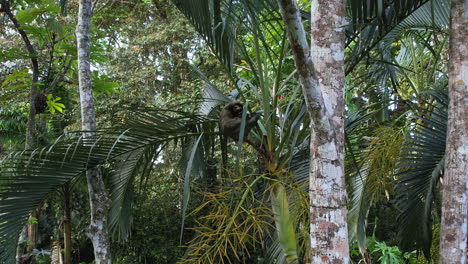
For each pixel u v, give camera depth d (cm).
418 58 722
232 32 457
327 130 297
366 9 369
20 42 1193
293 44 272
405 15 405
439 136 455
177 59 1308
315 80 283
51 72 746
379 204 1253
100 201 558
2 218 437
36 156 445
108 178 556
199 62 1295
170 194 1166
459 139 357
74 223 1236
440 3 543
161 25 1302
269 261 498
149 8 1451
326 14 326
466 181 353
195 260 364
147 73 1221
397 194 497
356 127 557
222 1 405
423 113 557
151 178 1148
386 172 552
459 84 360
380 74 650
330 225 295
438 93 477
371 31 405
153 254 1194
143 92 1219
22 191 445
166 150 1131
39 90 746
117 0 1426
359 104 898
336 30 324
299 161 505
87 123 591
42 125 1055
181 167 579
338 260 292
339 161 303
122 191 538
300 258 459
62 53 690
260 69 455
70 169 462
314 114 293
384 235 1325
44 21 643
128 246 1217
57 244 998
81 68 606
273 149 441
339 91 318
